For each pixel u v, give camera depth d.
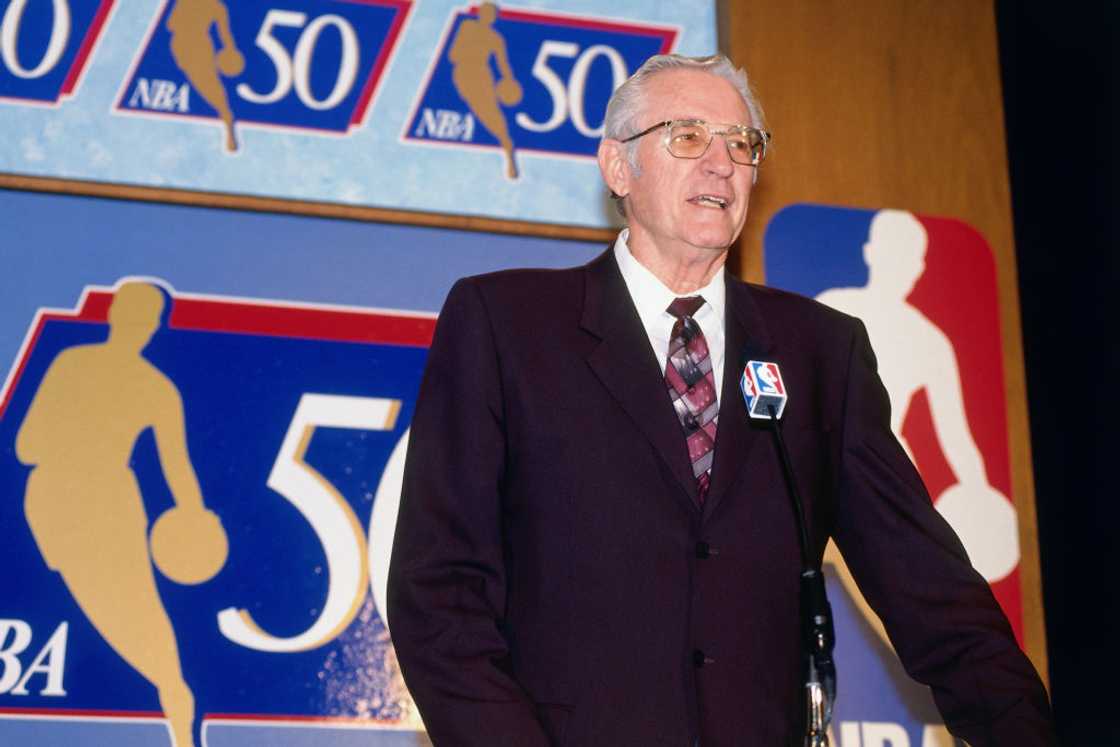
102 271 3.52
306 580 3.45
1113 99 4.01
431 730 1.77
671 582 1.87
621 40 3.98
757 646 1.88
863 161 4.04
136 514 3.40
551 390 1.96
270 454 3.50
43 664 3.26
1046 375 4.06
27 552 3.32
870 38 4.14
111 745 3.25
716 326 2.12
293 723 3.36
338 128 3.75
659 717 1.82
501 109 3.86
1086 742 3.83
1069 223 4.07
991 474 3.88
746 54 4.05
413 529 1.90
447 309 2.07
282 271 3.62
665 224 2.12
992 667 1.87
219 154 3.66
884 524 2.03
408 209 3.74
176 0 3.71
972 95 4.16
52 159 3.55
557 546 1.88
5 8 3.61
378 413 3.59
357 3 3.83
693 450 1.98
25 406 3.40
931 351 3.93
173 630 3.35
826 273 3.93
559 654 1.84
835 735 3.62
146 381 3.48
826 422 2.07
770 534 1.93
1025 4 4.26
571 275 2.13
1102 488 3.88
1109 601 3.83
